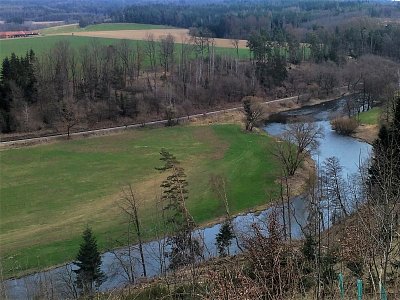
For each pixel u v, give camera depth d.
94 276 37.03
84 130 90.00
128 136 87.19
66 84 103.19
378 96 101.31
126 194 57.97
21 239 50.59
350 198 34.38
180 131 90.06
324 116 98.19
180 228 35.69
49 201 60.03
